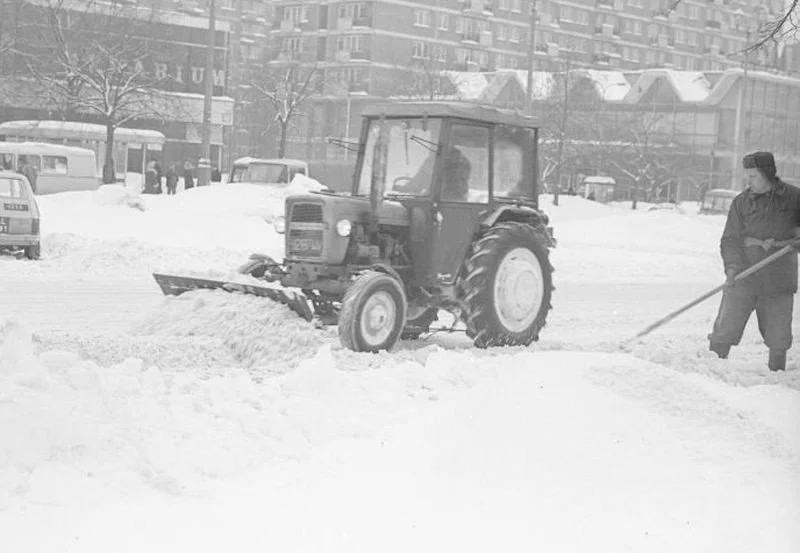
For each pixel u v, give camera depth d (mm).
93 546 4887
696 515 5785
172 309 11117
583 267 25656
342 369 9672
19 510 5219
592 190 69375
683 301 19141
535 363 8078
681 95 79125
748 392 8352
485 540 5246
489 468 6203
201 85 69375
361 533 5234
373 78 97062
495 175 11961
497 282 11562
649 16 117438
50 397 6191
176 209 28641
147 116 60656
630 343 11969
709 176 78250
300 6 103312
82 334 10750
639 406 7266
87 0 55125
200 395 7055
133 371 7297
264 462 6191
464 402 7254
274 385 7547
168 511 5363
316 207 11125
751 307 10320
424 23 100062
